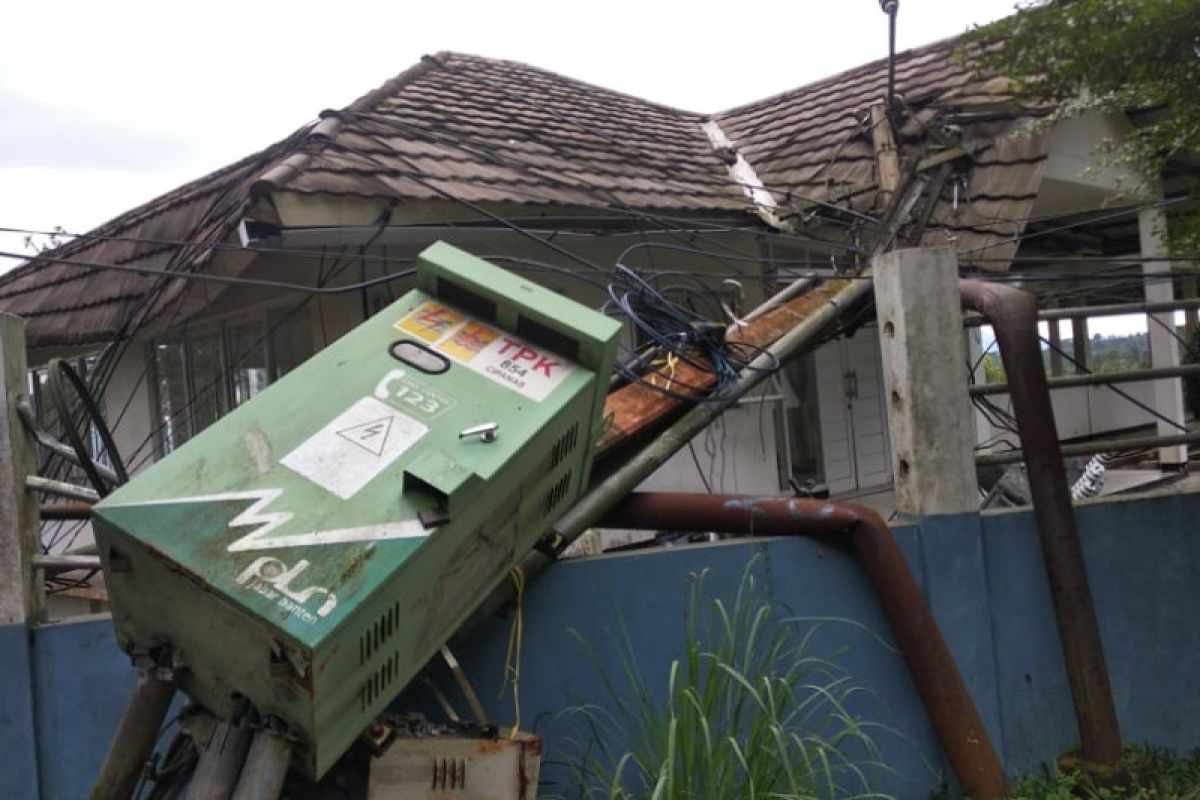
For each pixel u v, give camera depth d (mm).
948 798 4406
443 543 2754
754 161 9258
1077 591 4508
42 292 8734
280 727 2580
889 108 7961
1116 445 5297
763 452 8477
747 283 8148
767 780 3502
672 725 3262
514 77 9977
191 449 2754
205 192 7168
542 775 3908
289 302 7098
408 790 3084
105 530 2535
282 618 2393
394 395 3020
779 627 4309
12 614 3605
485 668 3855
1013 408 4637
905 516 4672
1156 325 9305
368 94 7793
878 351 9992
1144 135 5383
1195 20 4363
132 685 3711
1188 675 5027
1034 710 4688
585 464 3729
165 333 8438
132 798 3451
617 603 4105
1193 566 5094
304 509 2635
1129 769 4469
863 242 7246
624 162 8180
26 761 3596
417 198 5754
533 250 7121
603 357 3266
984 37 4965
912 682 4430
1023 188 7148
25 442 3729
